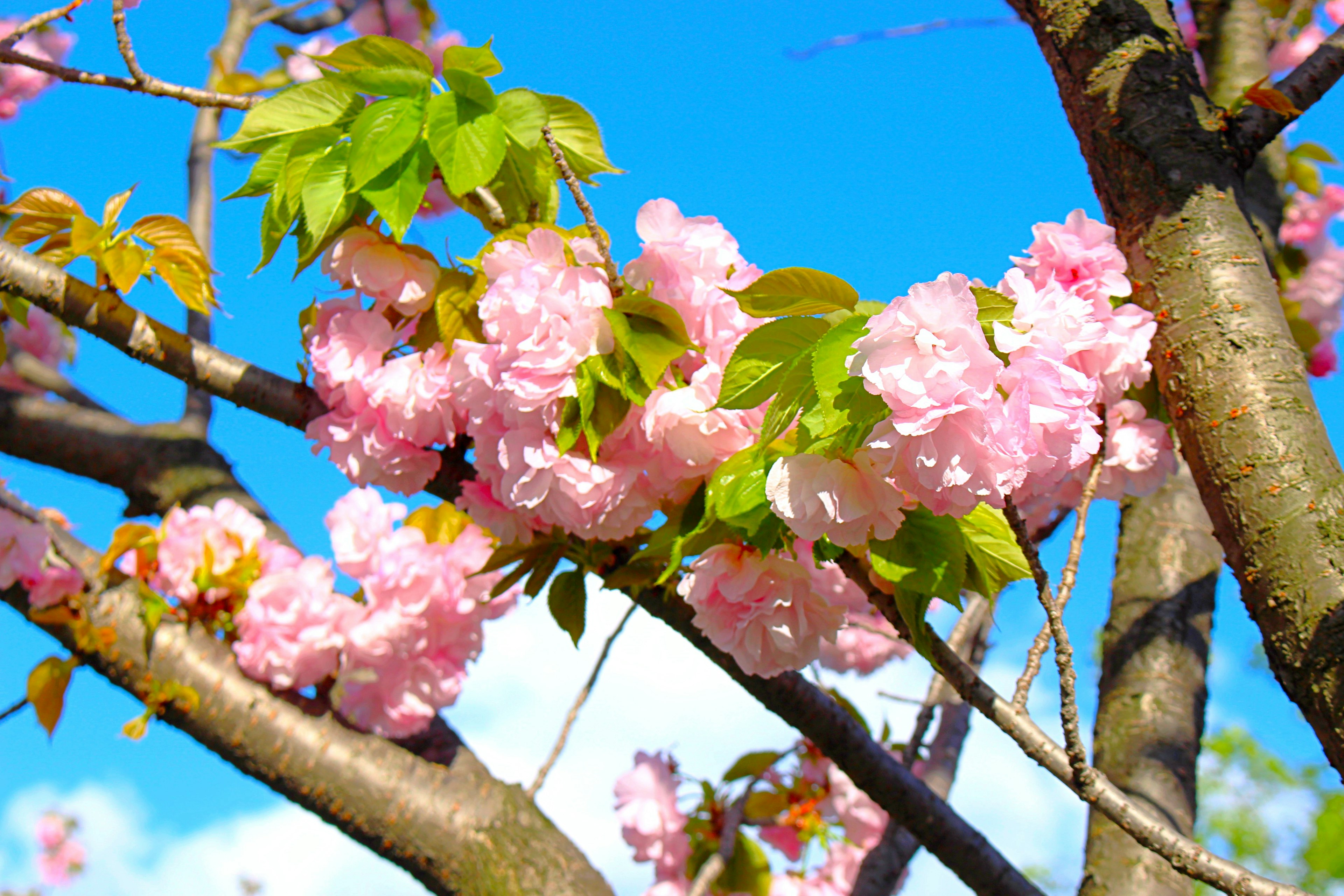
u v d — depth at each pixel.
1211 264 0.87
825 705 0.94
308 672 1.02
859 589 1.08
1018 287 0.74
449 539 1.06
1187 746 1.00
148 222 0.94
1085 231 0.85
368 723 1.01
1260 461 0.83
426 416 0.87
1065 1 0.95
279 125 0.88
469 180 0.85
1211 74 1.13
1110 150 0.92
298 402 0.93
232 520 1.06
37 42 2.04
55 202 0.95
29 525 1.00
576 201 0.80
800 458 0.74
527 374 0.81
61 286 0.94
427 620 1.03
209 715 0.99
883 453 0.71
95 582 1.01
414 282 0.87
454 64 0.86
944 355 0.69
